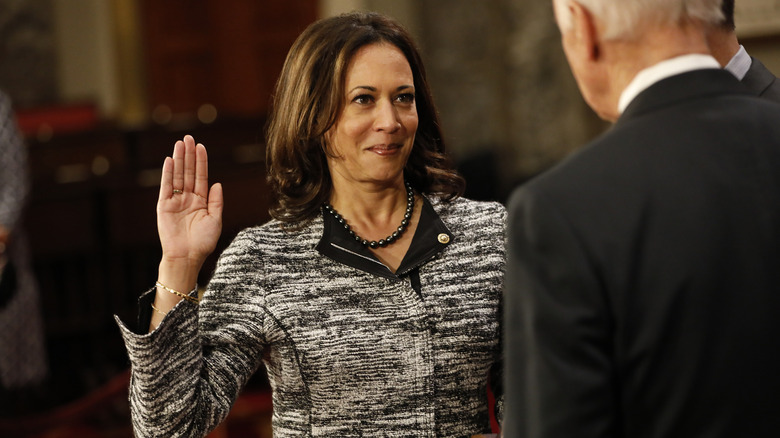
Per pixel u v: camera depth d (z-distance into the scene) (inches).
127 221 817.5
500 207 274.5
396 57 252.5
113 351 812.0
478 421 258.1
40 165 845.8
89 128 959.6
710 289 165.0
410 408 250.8
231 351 250.7
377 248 260.8
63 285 810.2
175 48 1213.1
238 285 253.9
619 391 170.2
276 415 262.4
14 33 1133.7
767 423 164.9
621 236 168.2
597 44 184.2
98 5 1163.9
